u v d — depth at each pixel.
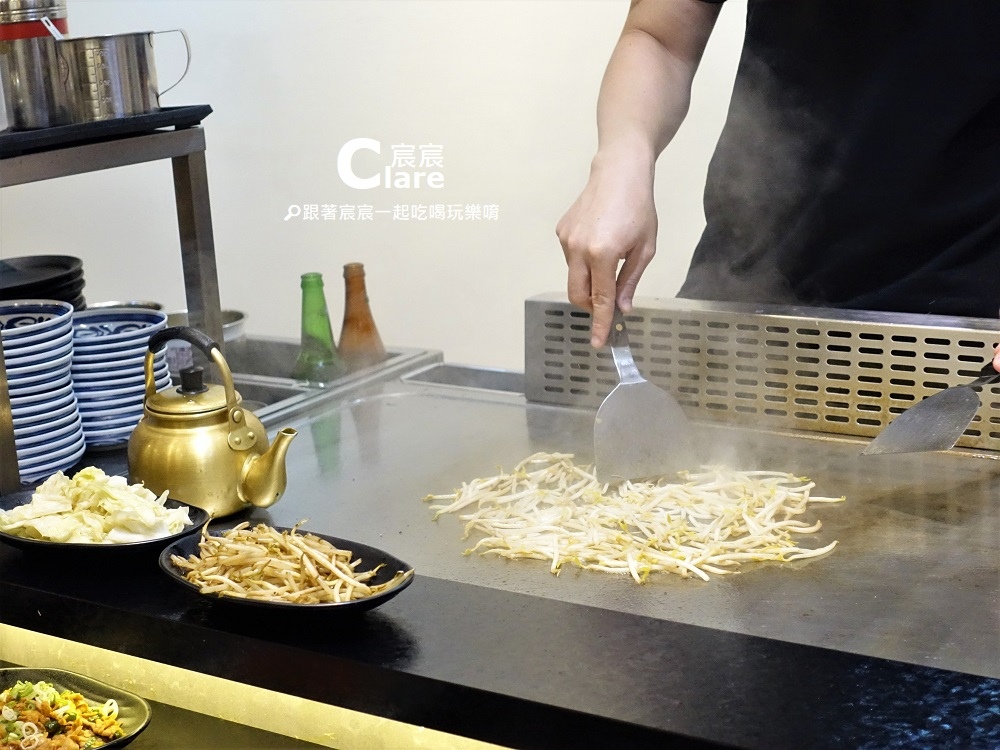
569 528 1.32
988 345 1.45
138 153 1.61
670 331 1.68
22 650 1.26
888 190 1.72
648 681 0.92
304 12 3.21
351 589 1.07
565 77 3.01
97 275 3.71
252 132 3.38
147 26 3.37
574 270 1.45
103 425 1.64
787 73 1.79
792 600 1.11
